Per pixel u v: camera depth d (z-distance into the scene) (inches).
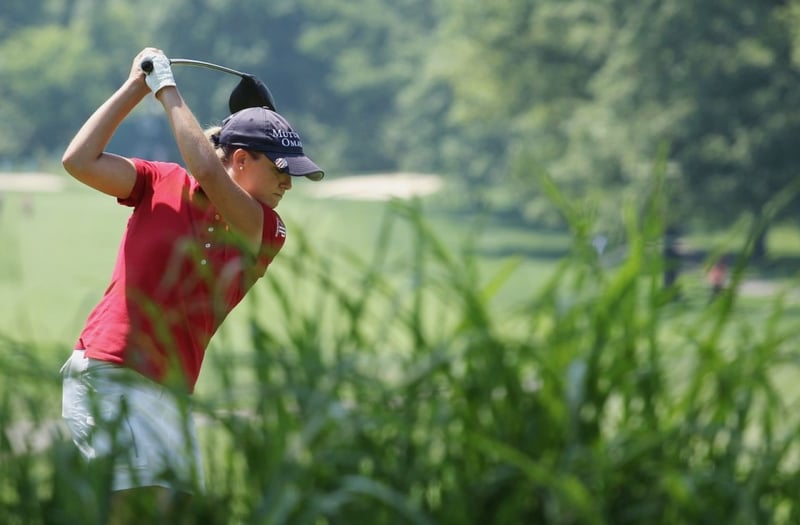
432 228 324.2
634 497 310.5
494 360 309.7
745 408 313.1
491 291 330.0
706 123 5231.3
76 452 288.4
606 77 5620.1
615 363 314.7
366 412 290.8
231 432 294.4
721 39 5393.7
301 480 285.1
